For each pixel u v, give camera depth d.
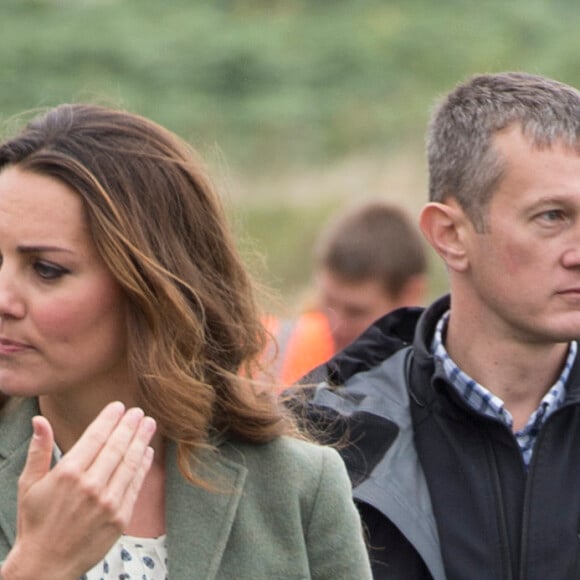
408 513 11.77
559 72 57.47
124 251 9.25
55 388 9.31
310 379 12.56
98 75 55.88
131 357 9.45
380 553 11.77
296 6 62.91
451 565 11.68
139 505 9.75
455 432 12.07
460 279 12.29
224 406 9.97
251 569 9.71
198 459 9.83
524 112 12.04
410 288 19.11
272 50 59.16
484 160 12.07
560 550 11.80
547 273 11.85
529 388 12.22
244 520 9.84
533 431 12.21
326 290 19.14
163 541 9.65
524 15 61.47
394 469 12.00
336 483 10.16
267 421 10.06
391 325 13.05
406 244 19.03
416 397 12.24
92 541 8.55
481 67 58.47
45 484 8.50
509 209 11.95
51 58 56.19
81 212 9.19
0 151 9.30
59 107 9.60
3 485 9.44
